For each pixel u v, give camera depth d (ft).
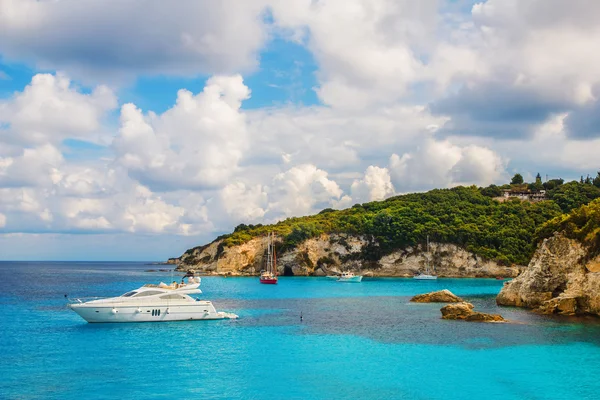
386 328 173.68
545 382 108.68
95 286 411.34
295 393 101.40
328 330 169.58
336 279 501.97
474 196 642.63
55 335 156.56
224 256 578.66
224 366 120.98
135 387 104.06
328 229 591.37
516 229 540.11
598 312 195.52
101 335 156.66
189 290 184.96
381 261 564.30
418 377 112.37
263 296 307.37
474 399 98.58
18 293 330.75
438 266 542.57
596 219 215.31
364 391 102.89
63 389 102.22
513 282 250.37
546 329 168.55
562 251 224.53
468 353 134.00
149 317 178.09
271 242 579.48
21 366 119.65
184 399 97.14
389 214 578.25
